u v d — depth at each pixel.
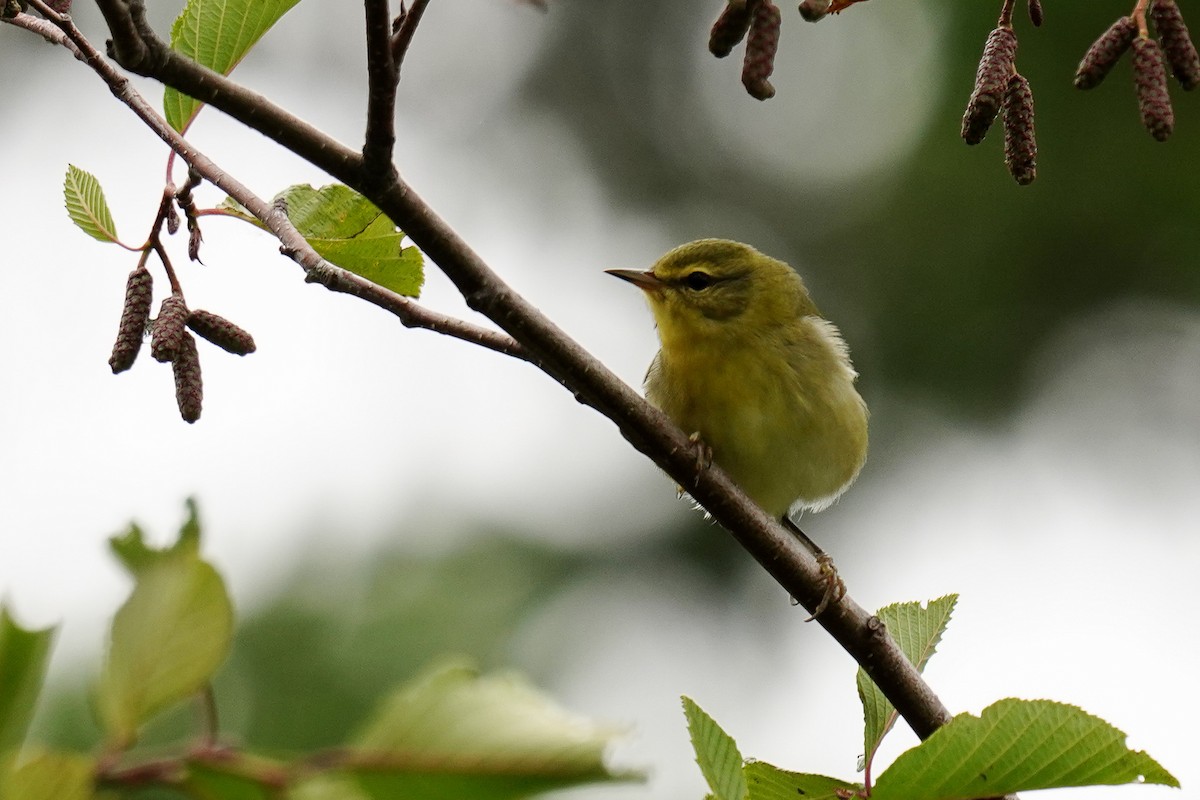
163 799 6.04
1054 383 16.91
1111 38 4.79
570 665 13.51
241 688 10.97
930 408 17.03
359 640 11.40
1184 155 16.34
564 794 2.52
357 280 6.51
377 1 4.83
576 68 19.73
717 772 4.89
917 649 6.62
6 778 2.52
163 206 6.29
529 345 6.13
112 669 2.72
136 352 6.10
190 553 2.79
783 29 18.23
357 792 2.53
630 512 16.06
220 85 5.06
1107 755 4.27
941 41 17.17
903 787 4.33
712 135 18.97
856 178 17.72
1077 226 16.64
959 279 16.92
